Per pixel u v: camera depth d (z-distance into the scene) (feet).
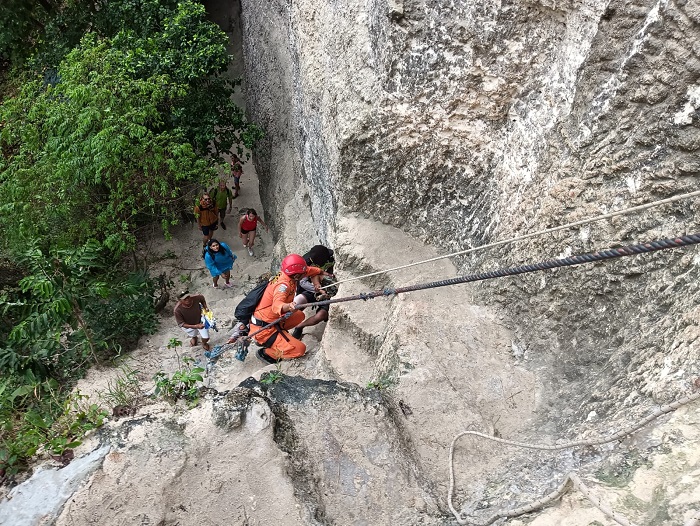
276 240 33.83
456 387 14.42
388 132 18.49
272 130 35.17
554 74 15.15
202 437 12.26
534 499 10.37
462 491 12.08
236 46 48.73
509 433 13.51
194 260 34.63
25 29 43.80
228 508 11.35
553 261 8.31
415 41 16.83
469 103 17.02
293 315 21.18
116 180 29.76
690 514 8.25
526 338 15.37
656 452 9.70
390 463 12.28
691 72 11.29
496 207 17.04
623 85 12.64
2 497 11.78
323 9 22.22
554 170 14.67
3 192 28.91
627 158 12.74
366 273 19.65
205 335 24.70
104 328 25.81
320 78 22.68
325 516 11.48
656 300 12.28
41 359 23.61
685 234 11.76
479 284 17.19
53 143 27.63
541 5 14.99
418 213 19.74
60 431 13.15
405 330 15.78
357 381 17.75
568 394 13.60
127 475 11.66
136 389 17.66
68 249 26.27
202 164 29.99
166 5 36.47
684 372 10.59
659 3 11.74
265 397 13.46
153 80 30.17
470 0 15.65
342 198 20.63
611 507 9.05
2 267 29.07
